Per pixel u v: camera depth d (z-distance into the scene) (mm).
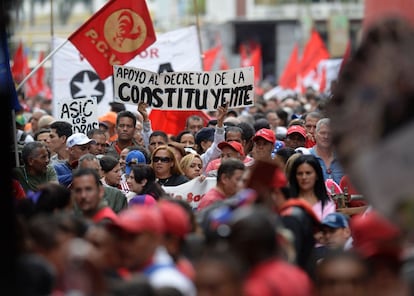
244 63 59344
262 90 59781
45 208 15695
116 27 27922
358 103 10703
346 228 15539
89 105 29156
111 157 21391
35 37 113750
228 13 122562
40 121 30359
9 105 11398
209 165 22562
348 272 10891
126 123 25969
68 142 23641
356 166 10750
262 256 11297
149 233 11867
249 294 11000
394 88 10594
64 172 23344
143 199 18391
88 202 16234
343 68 10766
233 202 14203
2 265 11141
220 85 26375
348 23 99062
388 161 10625
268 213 11953
